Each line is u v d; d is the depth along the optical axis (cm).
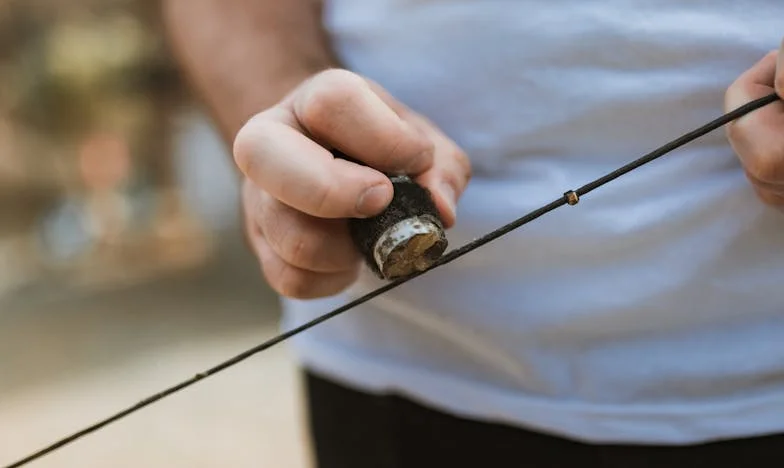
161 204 223
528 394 46
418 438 50
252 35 49
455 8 44
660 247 42
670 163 42
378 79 47
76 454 127
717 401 43
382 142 37
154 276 207
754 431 42
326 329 51
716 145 41
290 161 37
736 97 37
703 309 42
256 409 139
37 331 179
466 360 47
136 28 219
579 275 43
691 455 43
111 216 219
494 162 44
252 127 38
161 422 136
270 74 48
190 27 52
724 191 41
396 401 50
